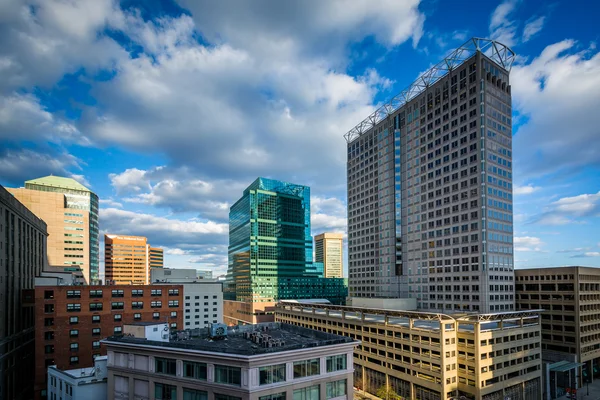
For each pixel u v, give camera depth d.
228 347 55.47
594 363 133.12
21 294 117.00
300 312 162.00
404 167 176.75
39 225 145.38
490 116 140.62
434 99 161.38
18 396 108.31
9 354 102.62
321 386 52.00
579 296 128.00
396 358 106.81
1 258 97.62
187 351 50.31
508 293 137.25
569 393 112.19
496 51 149.25
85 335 102.50
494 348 92.75
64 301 101.06
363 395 114.19
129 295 109.75
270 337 61.84
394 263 178.12
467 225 140.38
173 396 51.66
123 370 56.38
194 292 162.00
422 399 97.44
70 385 70.56
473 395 89.44
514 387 96.12
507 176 143.00
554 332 133.12
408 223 171.50
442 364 91.38
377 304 151.38
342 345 54.22
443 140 155.00
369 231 199.00
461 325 99.44
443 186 153.12
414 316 102.31
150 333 63.75
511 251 140.75
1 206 98.25
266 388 47.06
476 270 134.88
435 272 153.50
